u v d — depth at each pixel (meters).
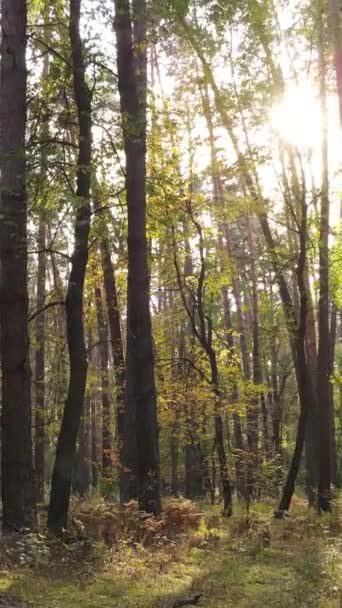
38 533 8.71
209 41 12.06
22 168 9.10
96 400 28.53
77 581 7.01
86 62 9.98
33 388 20.44
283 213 14.51
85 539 8.82
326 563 8.15
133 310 11.39
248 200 14.08
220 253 15.89
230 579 7.45
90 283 18.38
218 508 15.27
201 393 15.70
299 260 13.57
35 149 9.24
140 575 7.44
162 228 15.04
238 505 15.66
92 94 10.09
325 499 14.52
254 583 7.34
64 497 9.48
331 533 10.98
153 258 15.66
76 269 9.74
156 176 13.84
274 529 11.55
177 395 16.08
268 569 8.04
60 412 17.91
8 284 9.19
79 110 9.86
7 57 9.52
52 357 19.58
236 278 26.48
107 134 10.71
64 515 9.45
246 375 27.12
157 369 16.56
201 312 15.24
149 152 14.09
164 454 25.52
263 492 18.12
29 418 9.33
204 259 14.74
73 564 7.61
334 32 10.64
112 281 16.77
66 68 10.61
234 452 14.49
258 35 13.06
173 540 9.75
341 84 10.54
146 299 11.44
